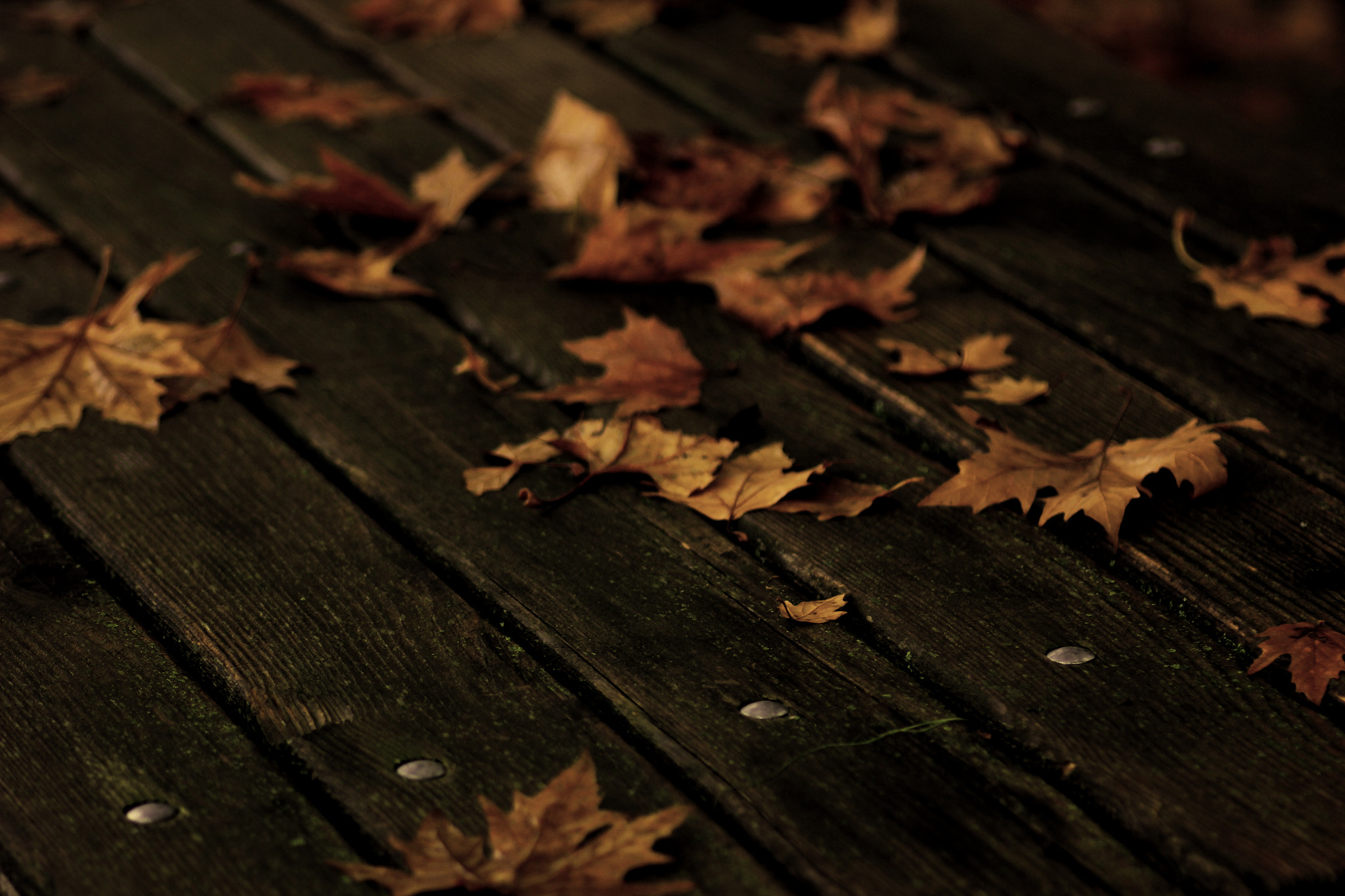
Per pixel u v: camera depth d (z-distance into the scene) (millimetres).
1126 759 2236
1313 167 2871
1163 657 2303
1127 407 2475
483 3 3598
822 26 3643
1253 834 2193
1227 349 2586
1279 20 7121
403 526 2418
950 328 2625
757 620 2332
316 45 3504
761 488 2428
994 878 2174
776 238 2770
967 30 3521
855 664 2299
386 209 2781
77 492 2438
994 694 2275
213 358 2561
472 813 2207
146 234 2758
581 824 2186
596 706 2283
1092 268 2703
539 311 2650
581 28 3539
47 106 3113
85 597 2352
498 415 2525
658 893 2160
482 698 2277
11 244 2742
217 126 3027
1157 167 2867
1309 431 2490
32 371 2533
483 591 2354
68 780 2229
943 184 2816
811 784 2221
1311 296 2631
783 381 2564
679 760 2234
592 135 2842
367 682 2287
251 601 2346
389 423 2512
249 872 2182
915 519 2414
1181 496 2430
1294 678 2270
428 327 2635
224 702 2299
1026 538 2398
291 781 2244
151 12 3658
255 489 2441
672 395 2531
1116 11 7051
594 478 2455
